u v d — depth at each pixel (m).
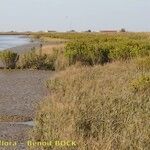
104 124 12.91
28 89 25.05
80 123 13.08
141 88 18.36
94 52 37.19
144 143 11.08
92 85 20.80
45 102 18.84
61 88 22.27
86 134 12.39
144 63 28.50
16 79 30.14
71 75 26.59
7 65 38.22
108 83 21.08
